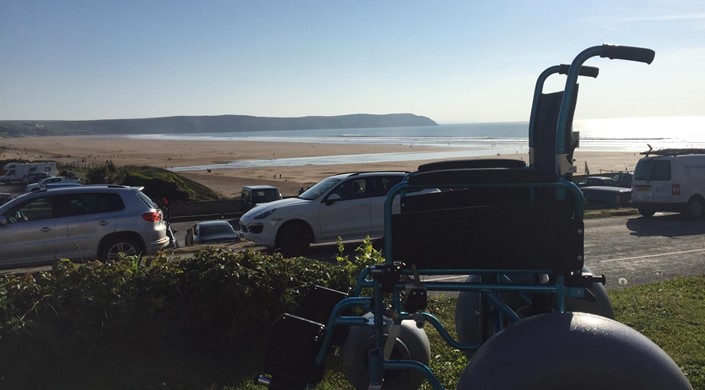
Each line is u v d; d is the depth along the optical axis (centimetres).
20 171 6550
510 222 311
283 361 369
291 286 579
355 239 1370
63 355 480
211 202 3562
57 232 1223
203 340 537
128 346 503
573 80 311
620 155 9125
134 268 552
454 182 312
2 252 1188
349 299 361
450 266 318
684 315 690
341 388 489
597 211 2062
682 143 14875
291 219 1326
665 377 268
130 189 1302
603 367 267
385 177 1400
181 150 16788
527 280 378
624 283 930
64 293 504
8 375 466
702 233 1513
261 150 15762
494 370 275
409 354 425
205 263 554
